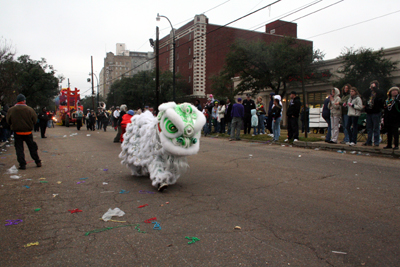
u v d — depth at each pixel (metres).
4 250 2.93
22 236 3.25
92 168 7.16
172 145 4.63
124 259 2.74
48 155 9.42
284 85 28.05
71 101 34.06
